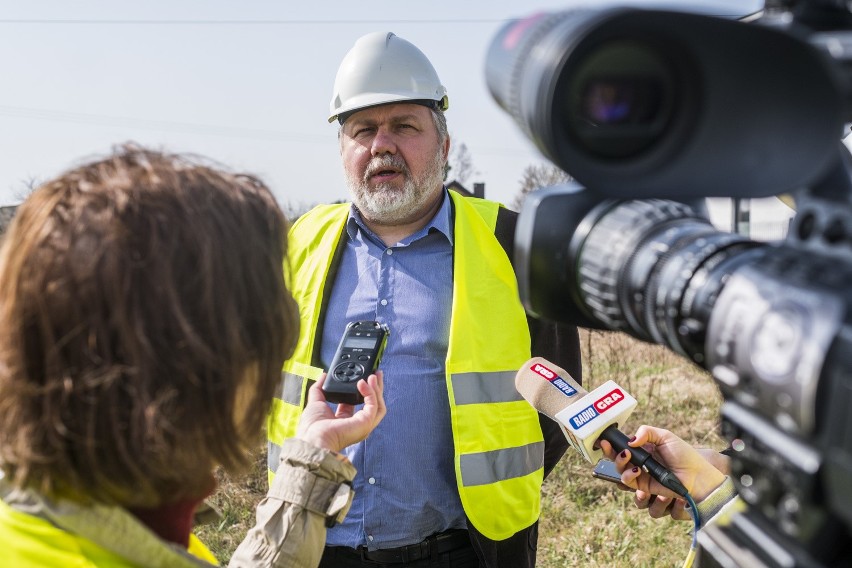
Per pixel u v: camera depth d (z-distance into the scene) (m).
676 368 6.90
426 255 2.63
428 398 2.46
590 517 4.11
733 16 0.89
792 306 0.72
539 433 2.56
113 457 0.82
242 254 0.91
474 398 2.41
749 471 0.83
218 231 0.89
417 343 2.50
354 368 1.69
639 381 6.50
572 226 1.14
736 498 1.31
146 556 0.87
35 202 0.87
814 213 0.81
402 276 2.60
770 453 0.78
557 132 0.89
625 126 0.94
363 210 2.63
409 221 2.66
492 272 2.57
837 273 0.72
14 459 0.82
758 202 1.09
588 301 1.10
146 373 0.82
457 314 2.47
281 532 1.21
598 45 0.87
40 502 0.86
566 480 4.55
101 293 0.81
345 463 1.28
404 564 2.39
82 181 0.87
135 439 0.81
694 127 0.93
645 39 0.88
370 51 2.66
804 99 0.83
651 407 5.83
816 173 0.81
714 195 0.93
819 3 0.88
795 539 0.79
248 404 0.96
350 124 2.64
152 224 0.84
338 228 2.73
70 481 0.83
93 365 0.81
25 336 0.81
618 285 1.02
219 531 4.01
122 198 0.85
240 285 0.90
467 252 2.57
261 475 4.46
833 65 0.79
